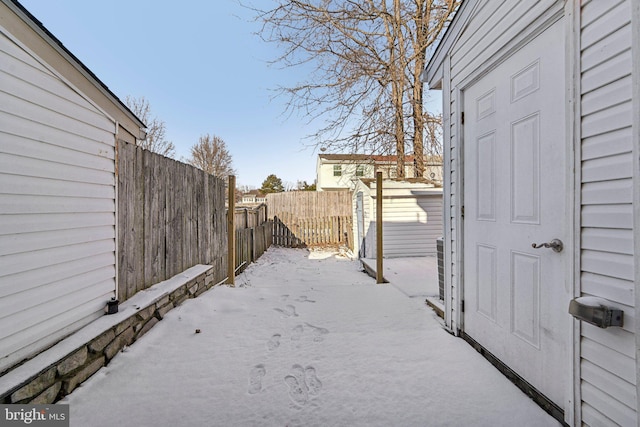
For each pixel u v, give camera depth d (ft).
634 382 3.82
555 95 5.22
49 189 5.62
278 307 10.96
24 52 5.15
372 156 31.35
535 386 5.63
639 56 3.71
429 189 23.86
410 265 19.99
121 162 7.80
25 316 5.11
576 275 4.66
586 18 4.50
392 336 8.46
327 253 32.48
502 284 6.63
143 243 8.86
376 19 28.17
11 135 4.92
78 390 5.61
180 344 7.72
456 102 8.50
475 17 7.53
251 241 24.90
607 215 4.17
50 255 5.62
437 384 6.13
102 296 7.01
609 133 4.15
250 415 5.24
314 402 5.61
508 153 6.45
